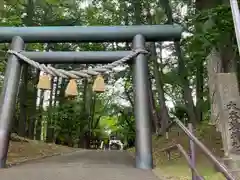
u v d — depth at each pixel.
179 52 14.88
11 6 14.57
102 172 5.82
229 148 5.99
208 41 7.66
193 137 3.50
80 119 26.42
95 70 7.40
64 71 7.41
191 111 14.09
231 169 4.92
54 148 15.35
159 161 8.59
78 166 6.93
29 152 11.30
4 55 11.94
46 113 22.06
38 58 7.73
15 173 5.60
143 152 6.79
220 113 6.49
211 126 10.75
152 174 5.83
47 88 7.41
